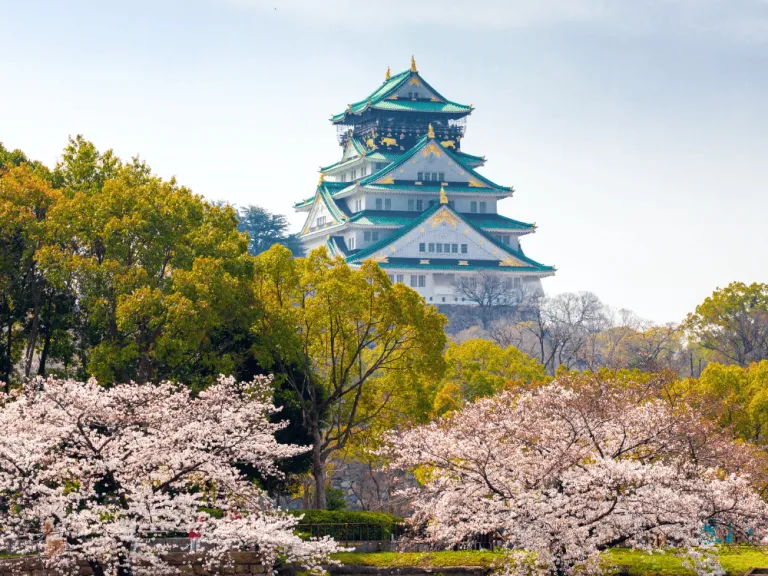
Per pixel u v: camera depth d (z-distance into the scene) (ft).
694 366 502.38
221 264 180.55
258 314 183.21
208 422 116.88
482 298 652.48
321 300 190.60
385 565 137.49
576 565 120.37
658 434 126.52
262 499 128.57
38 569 123.95
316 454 190.70
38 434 111.04
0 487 106.22
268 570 132.87
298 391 192.24
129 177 190.49
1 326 187.32
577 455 124.57
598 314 603.26
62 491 109.91
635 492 118.83
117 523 110.63
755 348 443.73
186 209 189.67
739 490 121.60
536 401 127.54
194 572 130.82
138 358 180.96
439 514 124.26
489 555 138.92
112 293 175.01
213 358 180.24
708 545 123.13
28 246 179.63
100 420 114.73
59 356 192.24
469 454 120.16
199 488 146.82
